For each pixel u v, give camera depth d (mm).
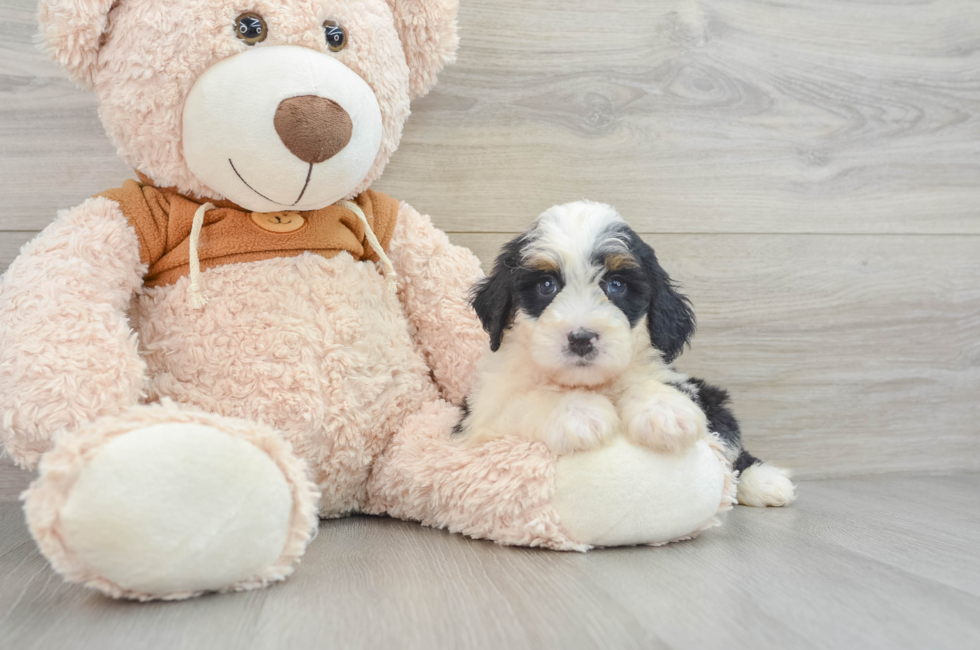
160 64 1481
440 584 1229
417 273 1920
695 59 2309
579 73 2248
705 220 2338
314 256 1693
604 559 1397
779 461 2396
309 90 1469
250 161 1495
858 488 2242
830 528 1677
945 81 2475
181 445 1136
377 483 1751
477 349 1879
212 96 1475
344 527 1675
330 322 1657
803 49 2379
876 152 2438
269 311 1624
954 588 1220
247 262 1646
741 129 2348
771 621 1060
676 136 2309
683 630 1022
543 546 1471
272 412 1590
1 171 1978
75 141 2008
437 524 1644
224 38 1474
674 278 2326
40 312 1418
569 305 1513
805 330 2402
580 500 1439
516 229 2232
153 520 1098
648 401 1488
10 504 1980
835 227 2416
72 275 1479
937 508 1929
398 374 1786
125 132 1583
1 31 1951
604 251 1560
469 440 1573
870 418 2449
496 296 1656
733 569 1327
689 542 1536
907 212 2459
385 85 1654
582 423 1435
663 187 2311
